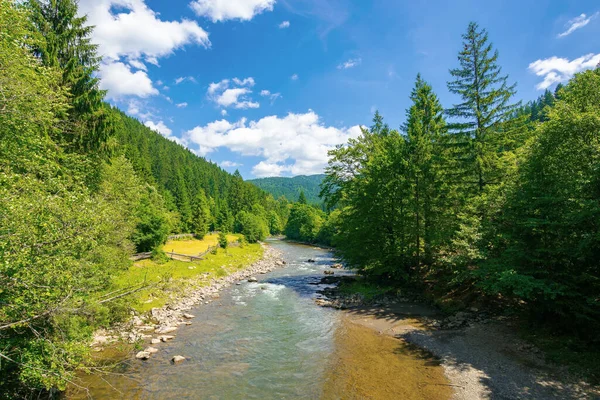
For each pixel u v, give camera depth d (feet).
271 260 155.53
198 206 217.97
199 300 75.15
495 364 37.50
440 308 61.72
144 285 42.60
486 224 49.96
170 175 301.43
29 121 33.63
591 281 37.40
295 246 253.03
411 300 69.31
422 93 86.58
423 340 47.19
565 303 36.99
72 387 34.37
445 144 74.90
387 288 77.25
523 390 31.68
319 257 175.01
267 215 398.01
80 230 25.39
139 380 36.99
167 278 50.75
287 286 93.20
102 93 65.26
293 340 49.90
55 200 25.85
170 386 35.76
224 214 274.36
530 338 41.70
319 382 36.52
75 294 26.76
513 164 57.93
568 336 39.27
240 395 33.96
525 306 50.34
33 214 23.21
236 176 387.55
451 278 64.85
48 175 33.60
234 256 144.77
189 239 184.55
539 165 41.65
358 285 83.97
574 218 34.99
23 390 28.19
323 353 44.65
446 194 71.26
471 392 32.48
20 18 32.83
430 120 83.76
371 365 40.27
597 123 36.78
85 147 63.16
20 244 22.00
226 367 40.63
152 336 51.34
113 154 74.13
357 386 35.24
